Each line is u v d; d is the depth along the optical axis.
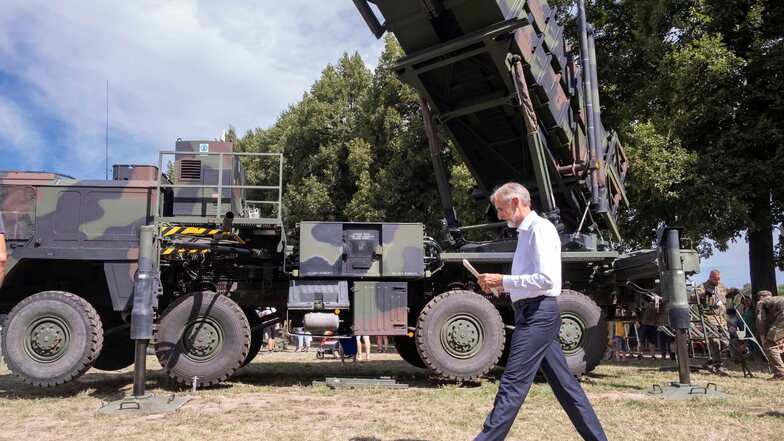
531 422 4.91
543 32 8.02
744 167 13.02
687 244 13.12
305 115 27.08
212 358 6.95
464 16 7.23
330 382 7.24
